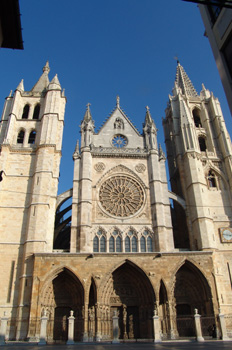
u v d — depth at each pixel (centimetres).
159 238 4600
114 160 5322
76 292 4138
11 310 4006
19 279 4197
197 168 5338
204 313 4125
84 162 5109
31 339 3562
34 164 5138
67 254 4119
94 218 4769
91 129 5619
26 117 6144
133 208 4950
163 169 5297
